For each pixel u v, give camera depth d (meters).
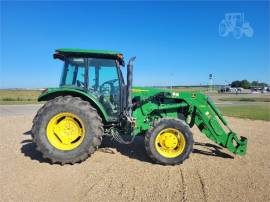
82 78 5.19
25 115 12.03
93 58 5.20
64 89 4.94
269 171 4.41
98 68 5.23
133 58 4.95
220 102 25.03
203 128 5.30
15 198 3.21
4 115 12.02
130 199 3.26
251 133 7.92
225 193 3.50
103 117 5.03
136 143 6.16
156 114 5.37
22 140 6.35
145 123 5.21
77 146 4.55
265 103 23.33
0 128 8.14
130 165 4.57
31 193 3.36
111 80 5.25
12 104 20.16
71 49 4.99
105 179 3.89
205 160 4.99
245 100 28.62
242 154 5.14
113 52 5.05
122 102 5.21
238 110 15.54
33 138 4.59
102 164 4.59
